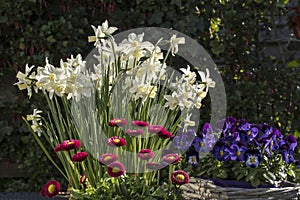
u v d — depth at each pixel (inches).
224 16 113.0
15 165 106.1
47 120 103.9
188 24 108.0
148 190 64.5
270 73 115.8
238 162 67.9
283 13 121.4
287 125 116.6
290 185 70.1
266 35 118.7
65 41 103.6
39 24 103.5
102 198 63.2
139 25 107.0
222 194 62.9
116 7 106.9
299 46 122.2
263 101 113.4
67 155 68.1
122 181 64.8
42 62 102.8
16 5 100.9
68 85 64.6
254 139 69.2
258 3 115.3
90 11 106.8
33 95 103.9
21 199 74.5
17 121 105.0
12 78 104.4
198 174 70.6
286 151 70.2
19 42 102.7
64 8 104.7
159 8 106.8
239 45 114.3
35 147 104.7
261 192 62.2
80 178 68.1
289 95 116.0
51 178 105.5
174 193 65.8
